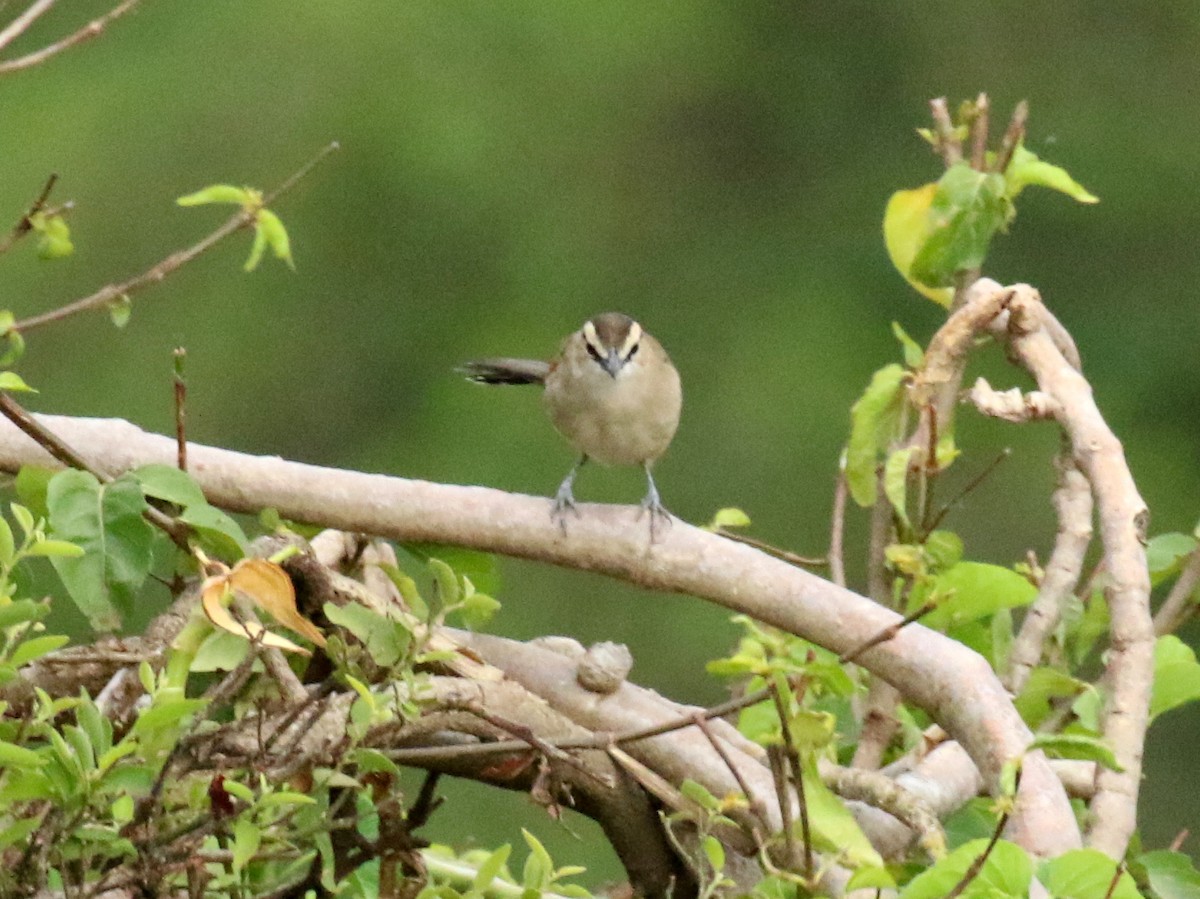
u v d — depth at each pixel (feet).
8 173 67.92
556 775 17.25
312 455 67.72
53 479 15.57
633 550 17.88
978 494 63.41
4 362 18.60
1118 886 13.61
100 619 15.43
